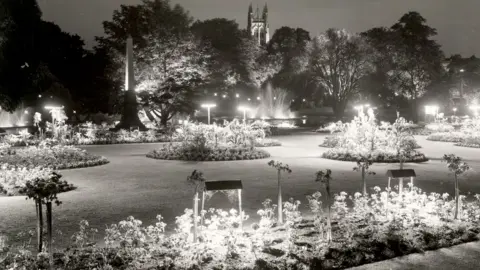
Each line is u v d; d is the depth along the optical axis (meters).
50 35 63.31
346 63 59.59
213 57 63.28
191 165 22.19
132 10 50.69
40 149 23.06
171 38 50.25
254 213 11.46
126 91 44.34
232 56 72.50
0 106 44.28
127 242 7.94
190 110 51.84
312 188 15.25
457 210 10.45
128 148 32.97
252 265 7.29
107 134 39.72
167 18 50.53
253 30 176.50
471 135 35.81
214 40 71.31
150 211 11.83
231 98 76.69
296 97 84.00
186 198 13.62
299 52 63.06
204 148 25.58
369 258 7.96
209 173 19.28
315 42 60.78
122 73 52.12
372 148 24.86
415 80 67.62
